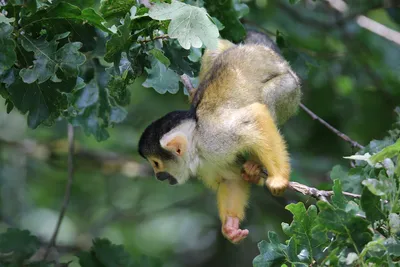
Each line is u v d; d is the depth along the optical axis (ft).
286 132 58.39
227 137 36.27
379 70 58.44
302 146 58.70
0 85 30.78
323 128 58.49
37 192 67.92
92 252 40.75
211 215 64.18
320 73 55.06
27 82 29.12
